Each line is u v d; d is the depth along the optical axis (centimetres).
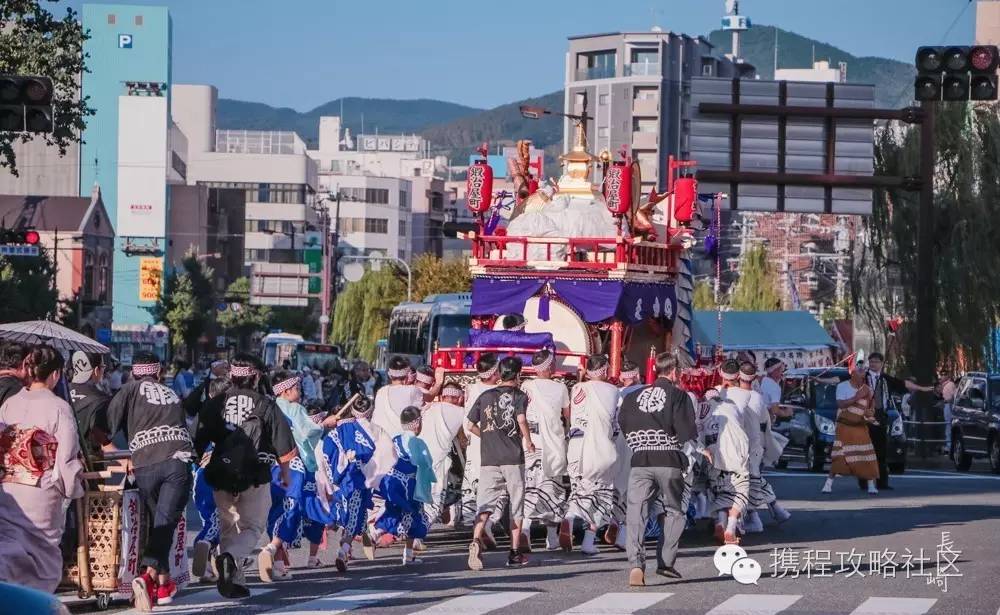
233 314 15862
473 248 2659
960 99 2864
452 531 2486
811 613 1480
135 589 1470
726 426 2072
